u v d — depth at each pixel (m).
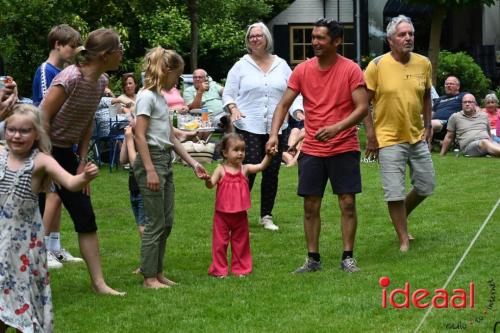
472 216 11.16
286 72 11.05
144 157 7.83
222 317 6.94
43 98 7.96
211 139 18.41
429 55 22.31
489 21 29.03
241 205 8.56
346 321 6.68
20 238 5.98
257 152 10.84
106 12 22.09
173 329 6.64
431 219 11.04
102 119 16.28
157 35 26.47
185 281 8.31
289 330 6.50
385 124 9.31
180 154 8.41
